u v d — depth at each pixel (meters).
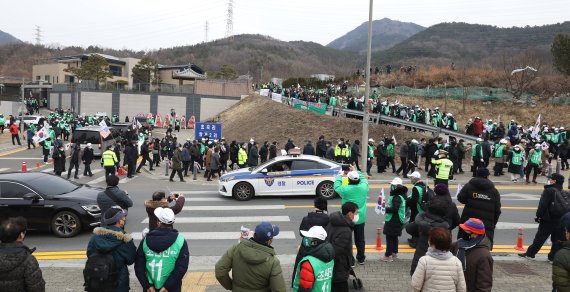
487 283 5.43
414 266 7.32
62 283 8.35
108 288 5.11
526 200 16.45
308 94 42.84
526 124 45.38
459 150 22.75
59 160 20.94
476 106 50.62
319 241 5.38
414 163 21.80
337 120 34.56
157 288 5.39
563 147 24.14
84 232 12.31
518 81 54.94
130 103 57.41
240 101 57.66
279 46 179.88
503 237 11.69
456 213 8.47
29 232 12.39
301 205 15.44
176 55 146.88
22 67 120.00
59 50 144.12
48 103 67.19
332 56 194.50
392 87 60.25
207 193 17.83
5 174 12.46
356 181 8.95
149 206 8.52
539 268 9.14
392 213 9.28
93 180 20.84
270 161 16.70
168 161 24.75
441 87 57.34
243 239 5.33
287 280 8.46
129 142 22.14
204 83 59.06
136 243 11.13
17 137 33.75
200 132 26.42
